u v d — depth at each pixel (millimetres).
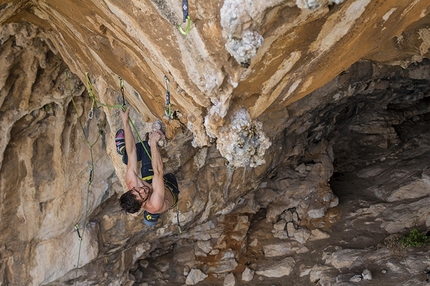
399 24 3869
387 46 6203
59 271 9375
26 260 9172
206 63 3305
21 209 8664
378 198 12227
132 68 4582
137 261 11586
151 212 4887
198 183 9555
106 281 10422
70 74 7203
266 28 2896
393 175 12617
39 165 8336
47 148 8242
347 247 11000
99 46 4719
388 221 11242
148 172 5086
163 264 11766
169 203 5082
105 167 8578
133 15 3424
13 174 8266
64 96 7477
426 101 14828
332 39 3414
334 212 11984
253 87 3602
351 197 12500
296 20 2895
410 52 6105
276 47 3143
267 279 10953
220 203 10258
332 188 12969
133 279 11031
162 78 4094
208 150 8930
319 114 9867
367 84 9078
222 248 11516
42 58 6746
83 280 10062
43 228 8969
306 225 11914
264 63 3283
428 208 10906
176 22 3146
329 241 11375
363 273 9734
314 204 11930
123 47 4336
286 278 10852
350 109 11523
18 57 6668
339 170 13719
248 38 2854
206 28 3037
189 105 4141
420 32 5590
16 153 8102
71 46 5621
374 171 13188
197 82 3498
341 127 12344
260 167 10031
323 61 3727
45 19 5430
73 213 8953
